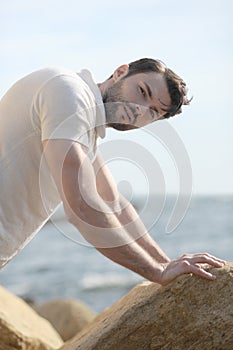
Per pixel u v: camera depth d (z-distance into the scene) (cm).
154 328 514
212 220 4981
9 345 711
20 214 514
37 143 499
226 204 6088
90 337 538
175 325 510
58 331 1120
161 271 509
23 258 3591
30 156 504
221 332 499
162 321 512
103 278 2900
